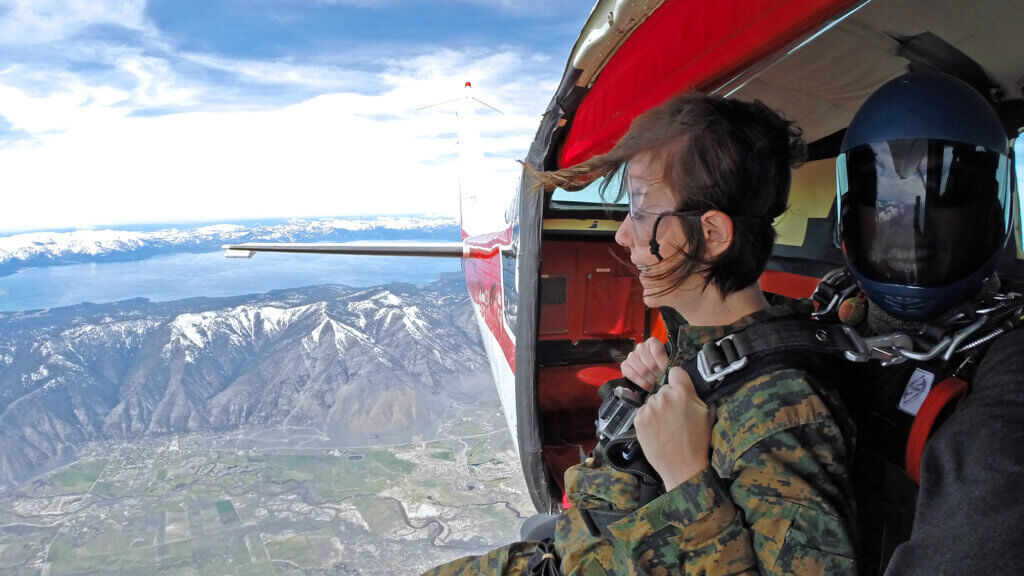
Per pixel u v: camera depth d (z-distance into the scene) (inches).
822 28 50.6
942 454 24.4
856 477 32.6
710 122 31.6
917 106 29.0
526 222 113.6
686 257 33.1
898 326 32.5
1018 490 21.1
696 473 31.3
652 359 42.0
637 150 33.4
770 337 31.6
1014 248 57.2
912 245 29.0
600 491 36.5
